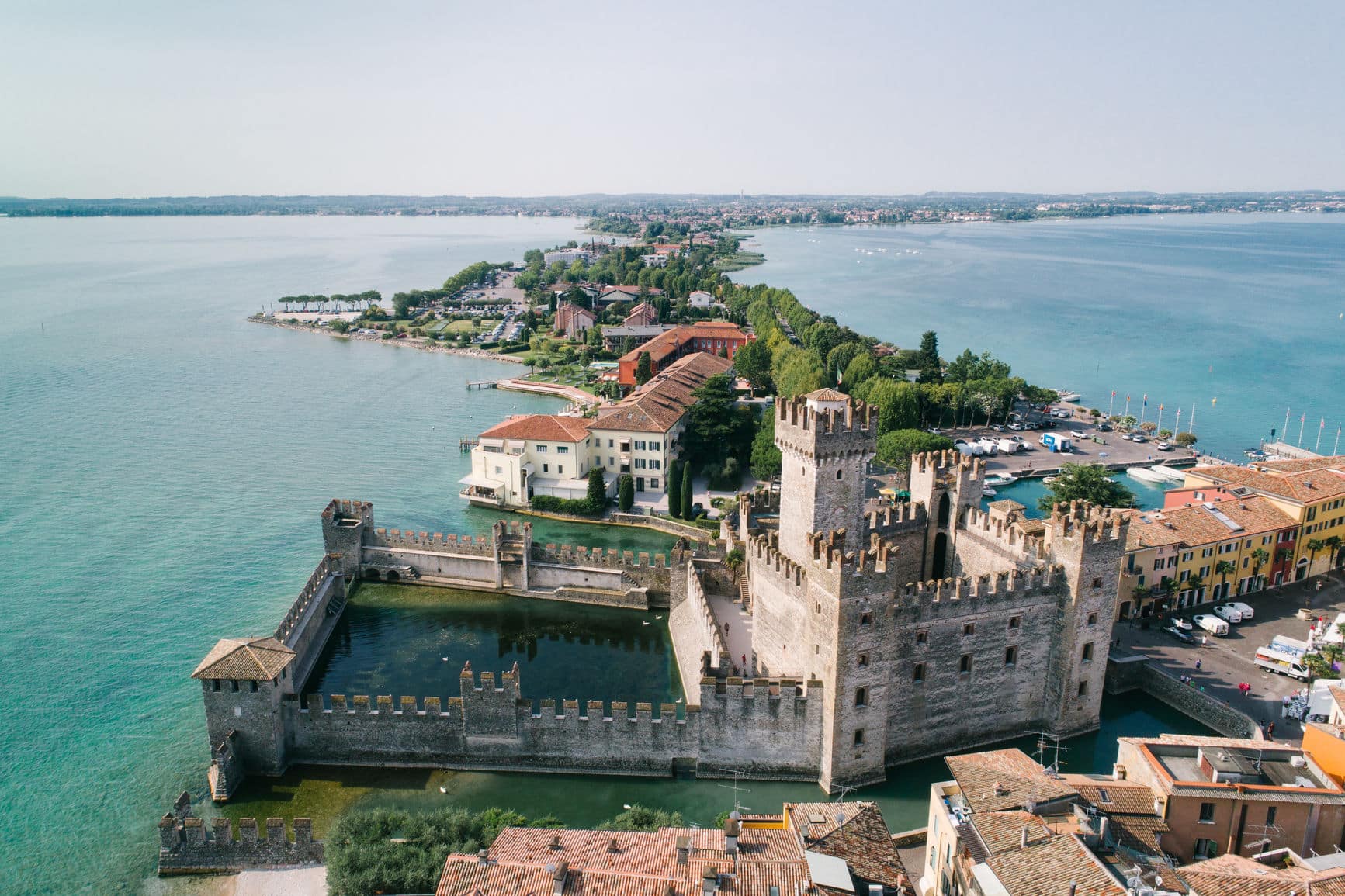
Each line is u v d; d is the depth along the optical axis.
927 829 80.94
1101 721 105.75
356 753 97.62
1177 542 127.62
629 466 189.12
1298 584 140.00
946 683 96.19
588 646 125.38
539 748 96.62
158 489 189.00
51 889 79.62
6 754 100.19
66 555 154.62
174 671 118.50
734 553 130.50
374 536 146.00
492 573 142.00
